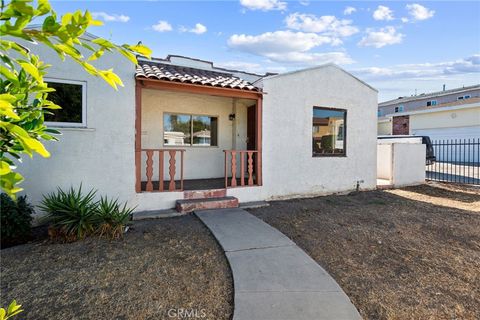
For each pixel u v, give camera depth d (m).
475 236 4.88
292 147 7.71
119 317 2.58
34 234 4.70
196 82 6.07
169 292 3.01
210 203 6.32
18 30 0.80
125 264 3.61
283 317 2.55
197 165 9.09
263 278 3.27
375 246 4.39
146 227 5.09
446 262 3.85
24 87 1.14
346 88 8.63
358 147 8.90
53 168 5.25
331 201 7.53
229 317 2.61
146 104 8.27
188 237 4.61
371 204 7.27
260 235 4.69
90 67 0.93
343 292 3.01
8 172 0.77
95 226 4.57
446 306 2.86
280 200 7.54
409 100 32.06
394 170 9.63
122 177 5.79
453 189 9.51
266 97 7.30
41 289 3.01
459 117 19.50
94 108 5.54
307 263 3.69
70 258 3.75
